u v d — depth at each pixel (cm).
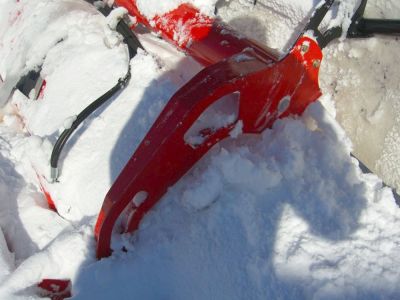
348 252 92
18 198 126
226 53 115
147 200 99
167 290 95
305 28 105
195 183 100
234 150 104
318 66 108
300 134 108
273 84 103
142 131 114
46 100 135
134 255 100
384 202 101
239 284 91
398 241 94
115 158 114
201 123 101
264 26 146
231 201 99
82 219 114
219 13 157
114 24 131
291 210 98
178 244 98
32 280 101
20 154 136
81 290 98
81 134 120
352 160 111
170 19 130
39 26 150
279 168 103
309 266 90
